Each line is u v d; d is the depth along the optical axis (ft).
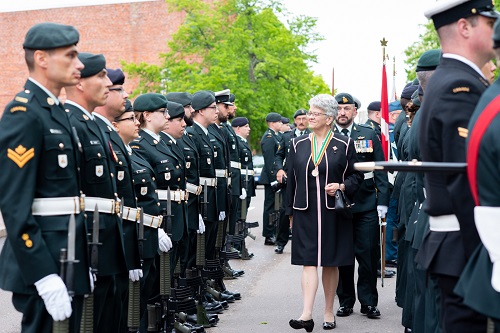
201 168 33.91
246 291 37.68
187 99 31.99
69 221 16.20
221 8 127.85
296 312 32.63
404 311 27.09
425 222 22.27
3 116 16.44
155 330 25.58
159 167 27.25
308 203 28.14
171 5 131.64
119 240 19.79
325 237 28.04
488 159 12.55
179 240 27.55
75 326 17.08
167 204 25.76
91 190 19.25
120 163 21.97
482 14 15.25
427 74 21.85
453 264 14.88
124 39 171.94
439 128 14.94
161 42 170.91
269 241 55.06
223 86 125.59
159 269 26.27
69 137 17.03
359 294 31.48
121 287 20.26
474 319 14.73
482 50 15.37
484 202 12.68
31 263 15.87
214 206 34.32
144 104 27.37
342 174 28.37
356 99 43.55
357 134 32.42
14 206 15.90
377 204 31.81
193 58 138.92
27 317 16.47
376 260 31.48
